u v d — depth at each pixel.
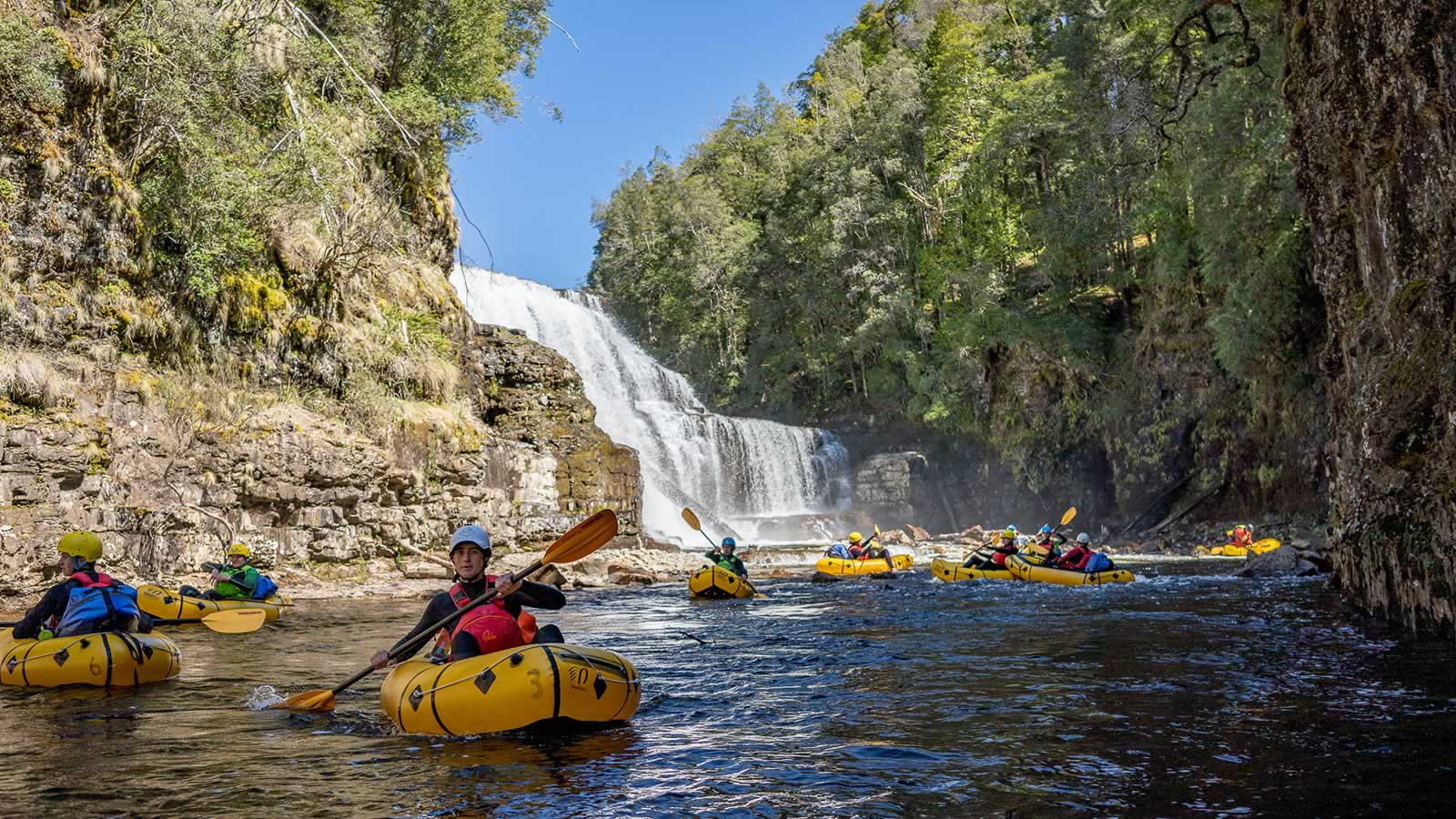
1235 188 31.12
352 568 20.03
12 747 5.40
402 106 27.03
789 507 43.16
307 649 10.05
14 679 7.40
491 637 5.91
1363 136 9.88
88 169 17.02
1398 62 8.94
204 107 19.62
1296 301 31.78
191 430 17.50
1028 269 45.97
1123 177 37.81
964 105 48.88
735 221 64.88
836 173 51.81
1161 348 37.41
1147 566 24.16
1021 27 54.38
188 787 4.54
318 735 5.68
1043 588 16.94
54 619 7.91
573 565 22.17
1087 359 39.78
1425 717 5.71
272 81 22.39
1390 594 10.07
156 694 7.16
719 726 5.91
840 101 57.22
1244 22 23.89
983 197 45.72
